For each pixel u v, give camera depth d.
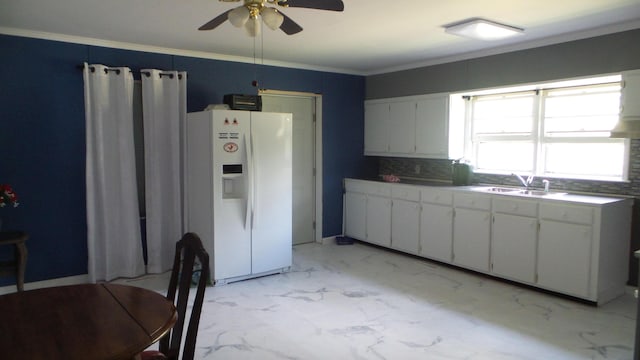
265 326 3.45
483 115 5.32
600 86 4.33
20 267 3.64
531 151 4.89
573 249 3.88
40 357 1.48
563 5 3.30
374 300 4.01
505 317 3.62
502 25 3.82
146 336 1.65
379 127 6.15
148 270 4.72
